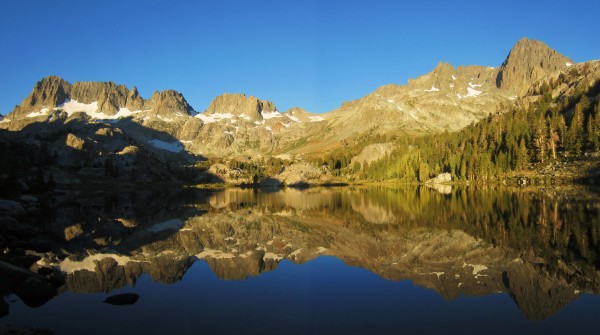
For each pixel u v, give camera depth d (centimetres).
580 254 3234
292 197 13275
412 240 4169
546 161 15050
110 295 2478
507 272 2806
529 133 17575
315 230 5203
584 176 12194
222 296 2403
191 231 5306
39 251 3953
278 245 4153
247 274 2959
